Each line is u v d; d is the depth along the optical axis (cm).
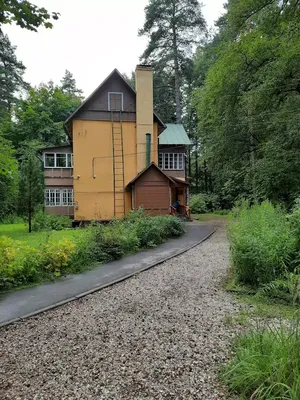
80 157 1816
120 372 280
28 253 637
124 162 1861
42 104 3359
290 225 567
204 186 3409
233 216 737
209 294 522
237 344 305
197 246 1019
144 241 1002
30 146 2834
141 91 1864
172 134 2197
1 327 397
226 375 260
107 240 834
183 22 2528
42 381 269
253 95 1200
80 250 743
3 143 1473
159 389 253
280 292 489
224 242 1089
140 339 351
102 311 452
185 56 2655
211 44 2502
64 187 2055
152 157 1892
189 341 343
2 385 264
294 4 1084
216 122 1545
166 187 1781
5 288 562
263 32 1224
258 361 246
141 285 590
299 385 206
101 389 255
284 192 1234
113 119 1855
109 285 588
